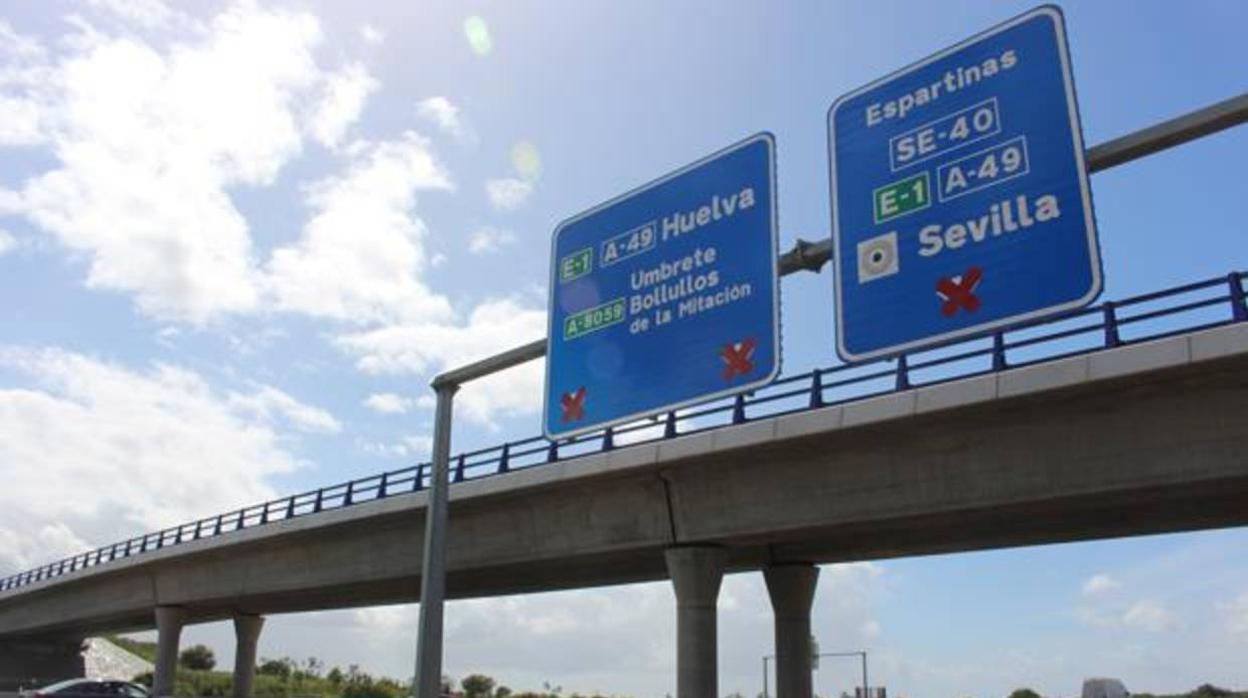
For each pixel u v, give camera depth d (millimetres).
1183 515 23359
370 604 51344
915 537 27156
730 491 25969
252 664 56531
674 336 15242
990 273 11711
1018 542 27562
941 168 12422
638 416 15383
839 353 12898
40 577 67688
